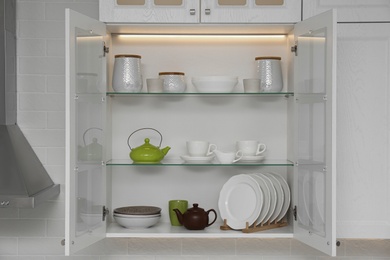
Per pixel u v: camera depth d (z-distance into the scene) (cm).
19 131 286
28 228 291
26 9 289
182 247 296
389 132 262
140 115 290
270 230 270
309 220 250
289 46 281
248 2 259
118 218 270
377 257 297
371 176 262
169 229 271
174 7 258
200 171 290
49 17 289
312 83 247
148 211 274
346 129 262
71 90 232
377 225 262
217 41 290
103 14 259
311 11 259
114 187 289
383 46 261
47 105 289
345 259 296
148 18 259
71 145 234
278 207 273
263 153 290
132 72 266
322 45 237
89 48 247
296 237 262
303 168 258
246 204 269
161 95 286
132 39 289
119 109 290
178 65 290
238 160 271
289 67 282
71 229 234
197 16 258
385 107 262
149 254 295
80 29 239
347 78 261
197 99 290
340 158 262
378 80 261
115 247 295
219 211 276
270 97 290
